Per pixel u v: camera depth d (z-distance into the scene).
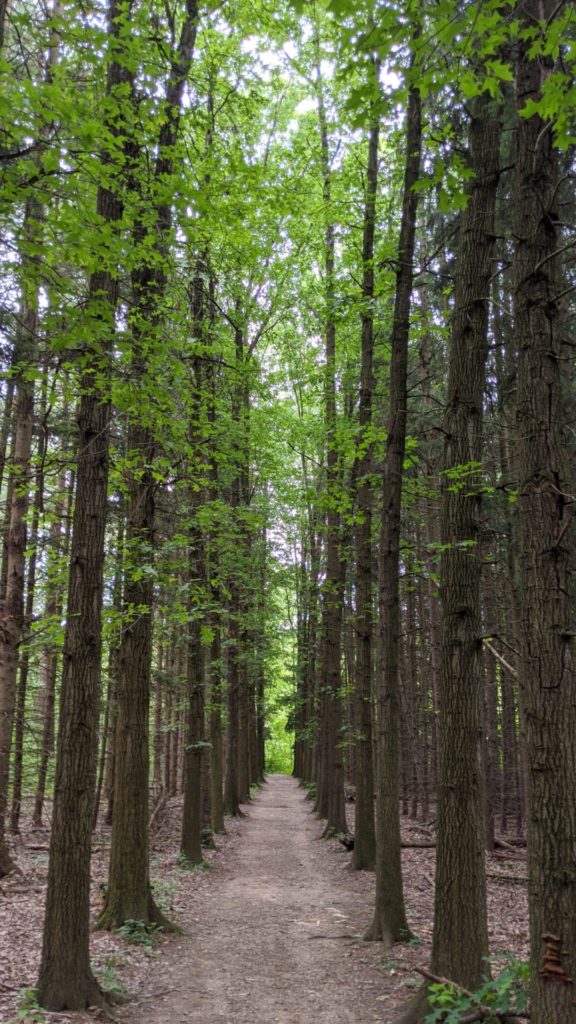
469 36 3.77
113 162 5.93
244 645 19.64
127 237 6.36
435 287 10.66
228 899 10.97
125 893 8.56
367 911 10.22
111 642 10.00
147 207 6.57
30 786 17.75
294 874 13.22
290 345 18.70
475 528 6.36
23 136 5.32
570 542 8.74
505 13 4.75
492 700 17.53
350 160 13.17
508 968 4.71
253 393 16.73
